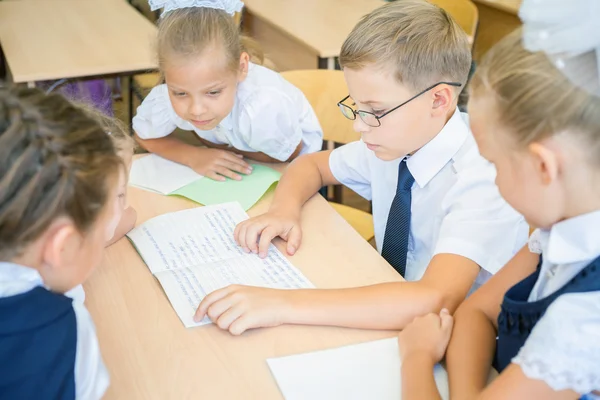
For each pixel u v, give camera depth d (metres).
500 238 1.11
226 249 1.15
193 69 1.39
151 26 2.67
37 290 0.67
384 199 1.44
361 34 1.14
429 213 1.29
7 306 0.65
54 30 2.57
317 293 0.99
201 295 1.01
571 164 0.64
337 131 1.86
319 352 0.90
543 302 0.78
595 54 0.60
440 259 1.08
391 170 1.39
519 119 0.65
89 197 0.67
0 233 0.64
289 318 0.95
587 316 0.67
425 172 1.26
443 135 1.22
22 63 2.22
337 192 2.31
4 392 0.64
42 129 0.64
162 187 1.38
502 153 0.70
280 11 2.87
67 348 0.68
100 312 0.97
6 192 0.62
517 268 0.97
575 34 0.61
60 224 0.65
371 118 1.17
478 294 0.99
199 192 1.36
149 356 0.88
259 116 1.52
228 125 1.57
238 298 0.96
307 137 1.70
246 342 0.91
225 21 1.44
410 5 1.19
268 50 3.07
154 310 0.98
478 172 1.17
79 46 2.41
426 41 1.12
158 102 1.56
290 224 1.20
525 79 0.64
